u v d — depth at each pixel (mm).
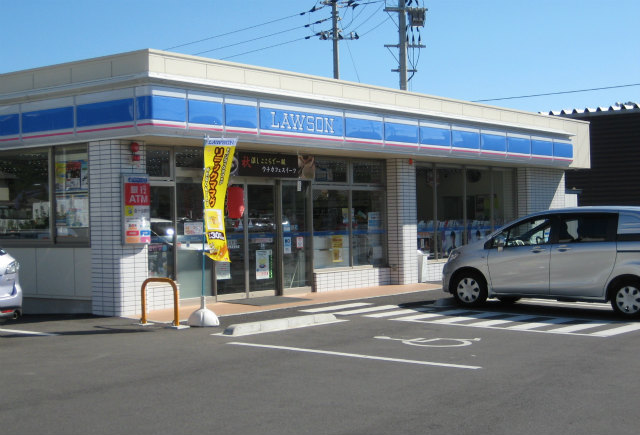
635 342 10070
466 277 13781
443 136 17750
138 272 13141
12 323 12336
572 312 13266
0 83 14281
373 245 18250
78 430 6004
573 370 8273
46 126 13305
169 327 11641
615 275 12156
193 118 12586
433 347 9781
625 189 27250
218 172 11820
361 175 17875
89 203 13250
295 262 16406
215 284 14688
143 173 13219
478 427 6062
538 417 6355
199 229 14477
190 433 5914
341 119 15250
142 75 11945
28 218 14398
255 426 6105
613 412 6508
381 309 13766
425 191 19359
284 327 11516
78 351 9602
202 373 8188
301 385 7586
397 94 17078
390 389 7398
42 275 14047
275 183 15977
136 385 7609
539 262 12891
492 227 21484
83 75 13086
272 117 13883
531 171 22188
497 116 20141
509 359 8938
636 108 27125
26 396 7152
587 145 23875
